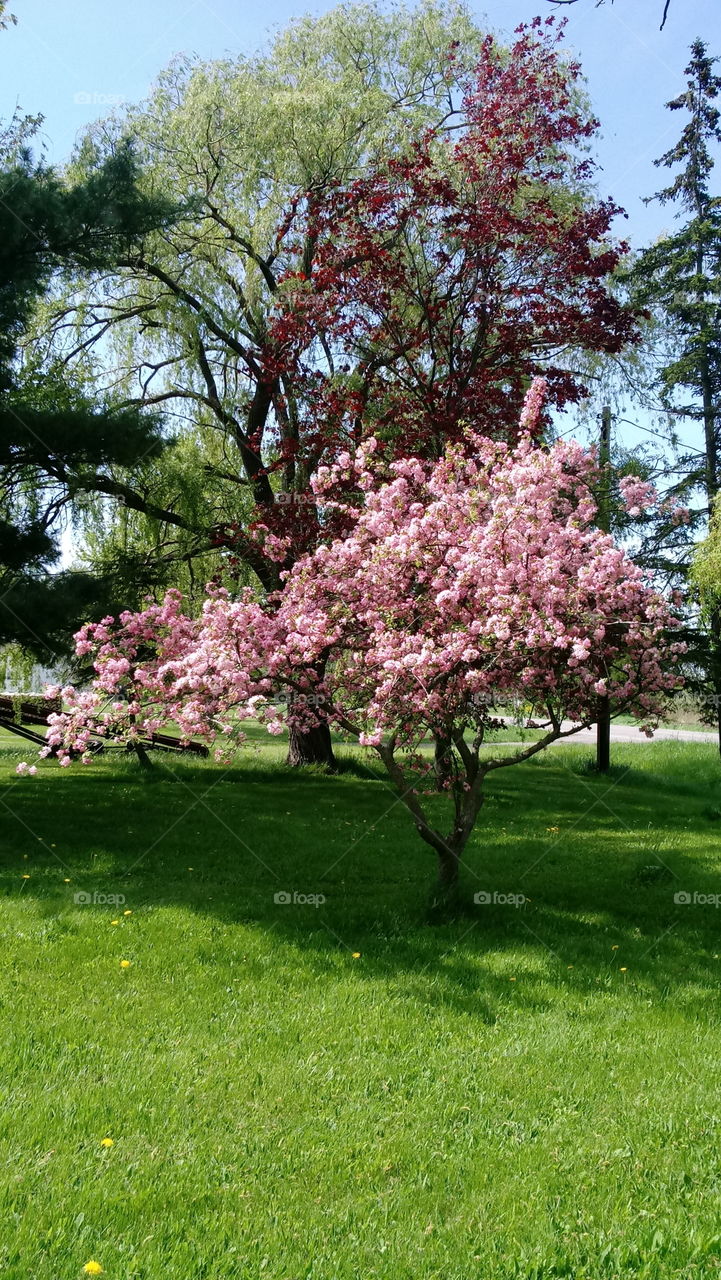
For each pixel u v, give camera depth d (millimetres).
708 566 13594
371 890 8328
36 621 9875
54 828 10602
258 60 16453
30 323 13266
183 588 15953
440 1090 4645
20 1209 3461
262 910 7535
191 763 17797
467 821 7734
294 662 7270
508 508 6633
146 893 7930
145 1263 3174
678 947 7086
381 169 13383
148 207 10711
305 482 15312
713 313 18281
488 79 12805
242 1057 4918
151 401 15984
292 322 12695
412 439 10977
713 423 18359
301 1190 3713
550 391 11805
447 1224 3539
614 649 7344
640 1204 3695
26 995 5598
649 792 16438
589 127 12414
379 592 7332
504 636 6156
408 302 12633
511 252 12242
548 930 7359
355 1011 5602
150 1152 3920
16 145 11047
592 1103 4574
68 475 11219
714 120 18844
